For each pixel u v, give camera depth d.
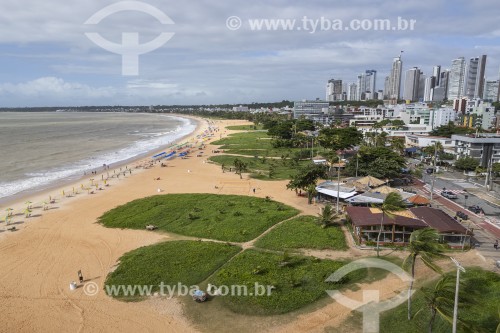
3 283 52.06
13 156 163.50
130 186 108.25
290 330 41.09
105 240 67.00
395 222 61.56
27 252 62.12
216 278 51.84
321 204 86.56
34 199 95.12
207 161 146.25
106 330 41.97
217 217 76.56
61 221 77.25
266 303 45.84
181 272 53.88
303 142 179.88
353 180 95.25
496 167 108.25
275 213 78.56
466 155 129.50
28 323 43.34
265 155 157.88
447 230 59.94
